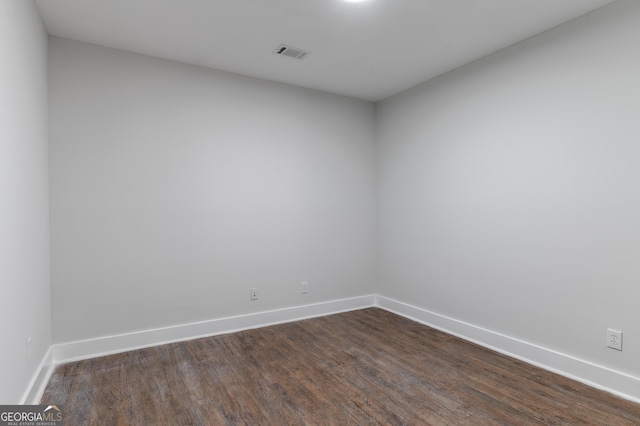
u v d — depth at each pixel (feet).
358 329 11.78
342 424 6.56
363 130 14.33
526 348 9.23
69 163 9.29
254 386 7.94
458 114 11.11
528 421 6.63
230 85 11.51
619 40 7.49
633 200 7.33
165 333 10.48
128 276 10.02
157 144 10.39
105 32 8.94
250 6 7.77
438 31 8.85
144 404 7.20
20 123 6.46
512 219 9.59
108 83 9.75
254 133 11.94
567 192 8.39
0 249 5.29
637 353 7.28
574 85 8.25
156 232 10.38
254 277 11.99
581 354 8.17
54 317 9.11
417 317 12.62
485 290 10.32
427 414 6.87
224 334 11.28
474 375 8.46
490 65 10.14
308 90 13.00
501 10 7.90
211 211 11.21
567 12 7.98
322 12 8.02
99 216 9.64
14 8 6.14
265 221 12.17
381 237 14.35
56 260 9.12
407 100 13.07
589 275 8.02
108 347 9.71
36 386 7.23
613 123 7.61
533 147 9.09
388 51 9.97
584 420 6.64
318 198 13.26
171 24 8.55
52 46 9.11
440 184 11.75
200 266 11.03
